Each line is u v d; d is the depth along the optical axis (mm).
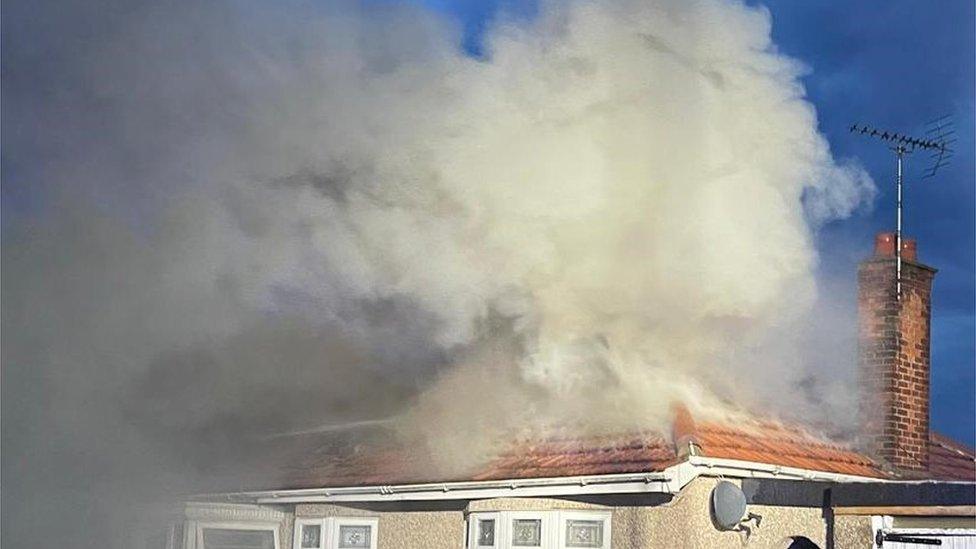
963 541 9375
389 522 11547
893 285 12508
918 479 11992
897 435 12156
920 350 12641
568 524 10094
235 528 12539
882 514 9742
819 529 10086
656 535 9516
